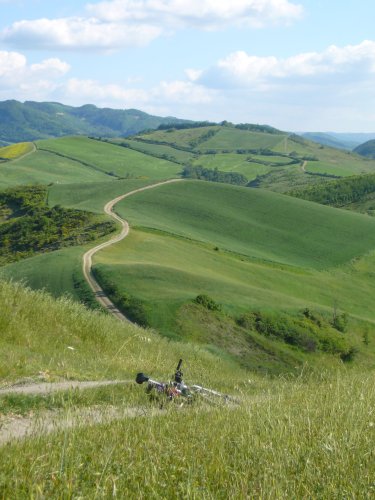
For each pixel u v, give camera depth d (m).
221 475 4.79
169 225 121.50
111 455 4.97
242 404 8.09
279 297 81.06
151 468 4.74
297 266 111.12
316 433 6.13
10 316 16.73
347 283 107.94
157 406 8.09
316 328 72.50
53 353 14.94
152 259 93.31
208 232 124.50
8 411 7.75
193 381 15.25
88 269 82.25
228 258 105.19
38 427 6.02
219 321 68.19
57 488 4.28
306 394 8.98
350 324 77.69
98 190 150.50
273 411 7.07
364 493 4.45
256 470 4.90
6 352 12.90
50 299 20.84
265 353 65.44
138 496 4.32
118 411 7.49
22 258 110.19
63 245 107.69
